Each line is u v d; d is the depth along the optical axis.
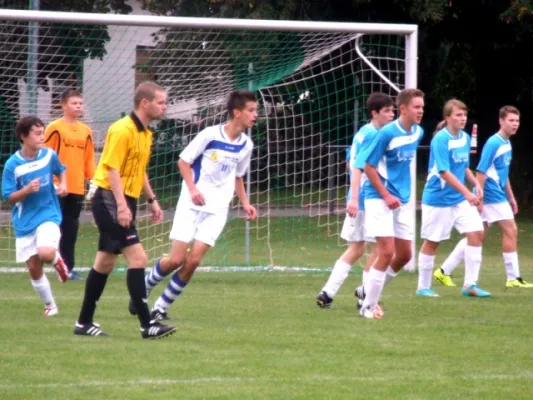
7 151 55.31
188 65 50.56
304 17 72.25
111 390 21.16
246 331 29.20
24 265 48.19
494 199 41.31
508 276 41.88
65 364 23.92
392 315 32.84
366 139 30.97
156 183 59.53
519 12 68.00
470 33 77.12
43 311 33.12
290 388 21.56
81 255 52.75
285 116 59.25
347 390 21.45
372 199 31.17
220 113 55.00
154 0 74.62
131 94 51.47
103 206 27.23
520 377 23.11
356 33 47.97
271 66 50.53
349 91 63.94
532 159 83.88
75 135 41.94
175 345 26.70
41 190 31.84
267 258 53.16
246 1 69.88
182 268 31.11
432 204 38.09
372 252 34.72
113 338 27.72
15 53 50.19
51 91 51.03
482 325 30.83
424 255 38.34
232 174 31.14
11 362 24.09
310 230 63.62
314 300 36.81
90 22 42.91
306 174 63.44
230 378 22.55
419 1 68.00
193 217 30.89
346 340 27.80
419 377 22.97
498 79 82.19
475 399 20.83
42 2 77.12
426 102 84.75
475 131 51.31
